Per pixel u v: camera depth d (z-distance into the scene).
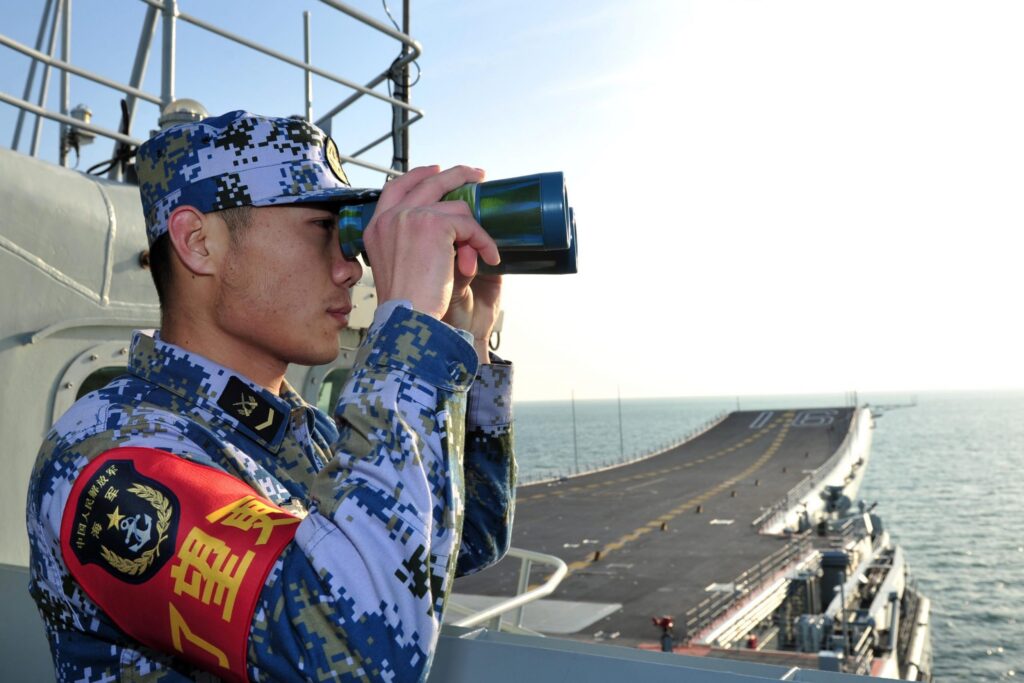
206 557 0.92
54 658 1.11
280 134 1.19
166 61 3.25
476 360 1.04
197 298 1.21
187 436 1.11
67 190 2.53
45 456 1.08
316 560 0.88
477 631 1.30
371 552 0.89
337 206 1.22
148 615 0.96
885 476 160.25
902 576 46.19
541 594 3.39
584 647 1.19
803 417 120.94
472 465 1.45
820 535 46.94
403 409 0.98
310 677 0.86
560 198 1.09
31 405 2.47
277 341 1.21
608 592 31.59
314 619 0.87
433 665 1.26
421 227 1.05
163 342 1.23
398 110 4.21
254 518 0.96
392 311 1.03
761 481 66.75
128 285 2.68
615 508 53.91
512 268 1.24
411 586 0.90
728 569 35.59
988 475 157.25
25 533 2.51
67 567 1.01
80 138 4.17
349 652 0.87
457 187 1.14
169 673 1.05
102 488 0.98
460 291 1.22
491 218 1.10
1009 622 58.81
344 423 1.02
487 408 1.44
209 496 0.97
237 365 1.25
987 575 74.06
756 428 114.69
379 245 1.08
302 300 1.19
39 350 2.47
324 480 0.96
